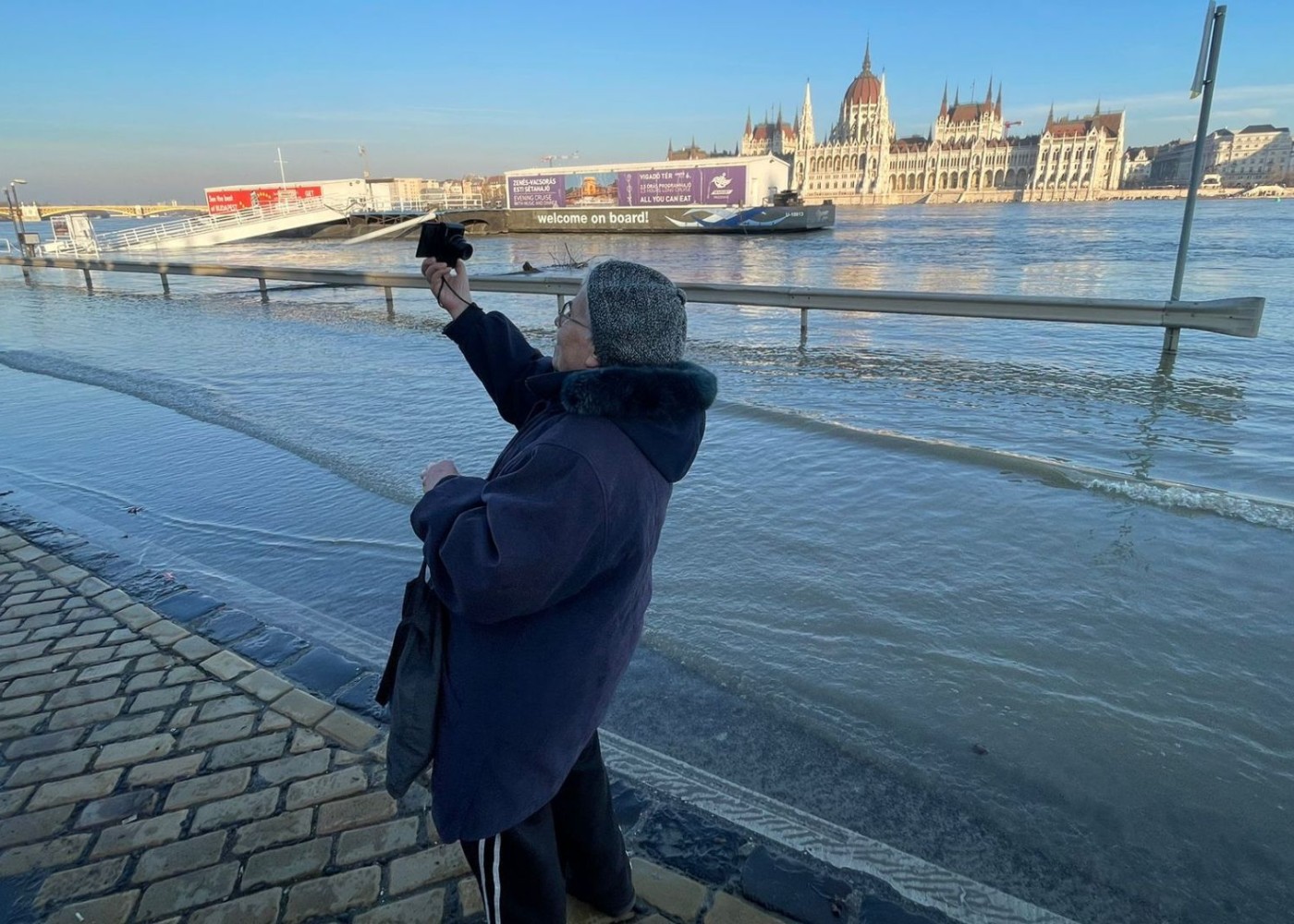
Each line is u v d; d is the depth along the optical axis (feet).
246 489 19.03
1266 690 10.64
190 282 93.97
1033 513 16.84
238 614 12.33
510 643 4.68
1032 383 30.27
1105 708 10.32
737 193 201.57
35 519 16.85
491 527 4.18
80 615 12.09
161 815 7.93
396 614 12.80
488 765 4.82
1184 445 21.84
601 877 6.44
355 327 50.01
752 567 14.56
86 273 82.12
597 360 4.67
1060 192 583.17
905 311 37.06
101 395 29.71
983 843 8.00
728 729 9.89
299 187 254.88
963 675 11.08
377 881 7.10
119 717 9.53
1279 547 14.85
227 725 9.34
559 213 220.64
